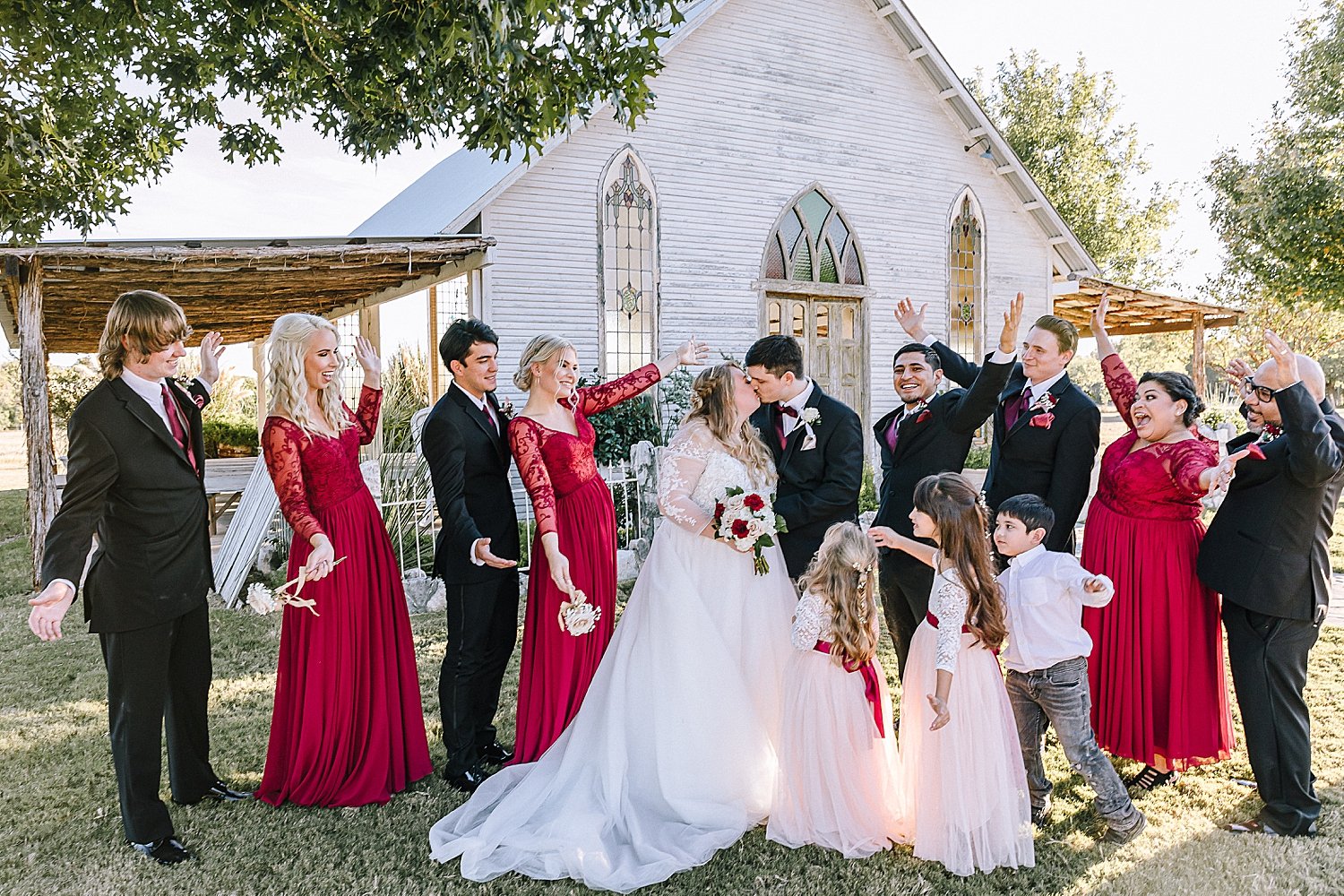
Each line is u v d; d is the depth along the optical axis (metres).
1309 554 3.14
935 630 3.08
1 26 5.82
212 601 7.27
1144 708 3.55
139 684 3.06
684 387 11.04
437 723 4.46
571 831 3.07
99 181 9.11
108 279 8.60
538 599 3.76
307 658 3.46
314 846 3.16
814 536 3.95
